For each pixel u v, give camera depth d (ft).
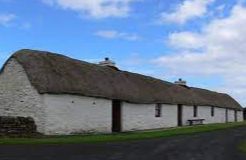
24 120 94.48
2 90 104.88
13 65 103.50
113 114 123.44
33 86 99.19
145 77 155.94
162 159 60.75
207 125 165.68
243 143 91.81
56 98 100.78
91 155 60.95
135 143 82.23
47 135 96.37
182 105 167.73
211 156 66.64
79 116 107.55
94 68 126.21
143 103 135.64
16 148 66.13
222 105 213.66
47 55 110.52
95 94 112.98
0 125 87.30
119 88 127.65
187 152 70.79
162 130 131.34
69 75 109.70
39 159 54.60
